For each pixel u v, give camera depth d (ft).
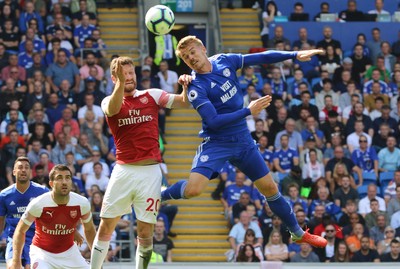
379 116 148.56
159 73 149.79
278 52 72.90
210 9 170.09
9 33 151.02
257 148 72.64
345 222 127.24
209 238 132.26
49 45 150.51
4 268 98.27
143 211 71.56
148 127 71.72
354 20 167.94
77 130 134.62
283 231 123.54
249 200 128.16
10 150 130.62
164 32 74.23
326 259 121.90
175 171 142.31
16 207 86.07
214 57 72.38
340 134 141.69
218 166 71.36
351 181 133.49
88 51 151.64
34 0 158.30
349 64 156.46
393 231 124.06
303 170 135.33
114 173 71.92
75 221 81.51
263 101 69.62
